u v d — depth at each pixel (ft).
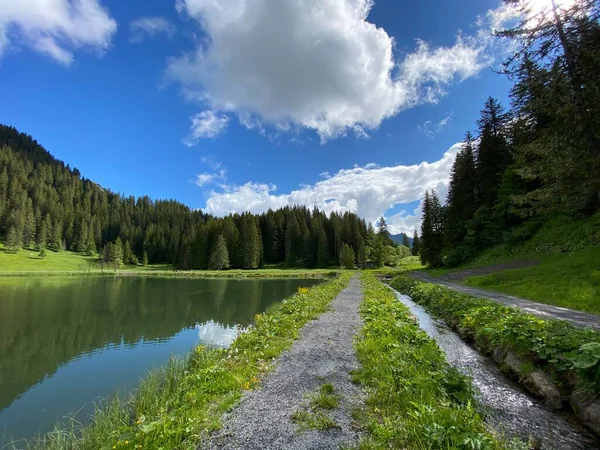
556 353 21.58
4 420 25.50
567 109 34.86
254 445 14.43
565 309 42.19
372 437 14.46
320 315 47.85
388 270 238.07
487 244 124.77
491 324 32.35
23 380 33.88
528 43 36.01
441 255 158.40
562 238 81.61
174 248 376.07
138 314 73.36
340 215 397.39
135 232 414.62
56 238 349.61
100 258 345.72
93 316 70.33
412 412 15.49
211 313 75.10
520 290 58.03
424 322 47.70
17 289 122.93
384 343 28.43
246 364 25.50
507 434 16.02
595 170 38.19
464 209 143.33
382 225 357.41
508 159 124.67
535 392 21.13
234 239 305.32
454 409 15.69
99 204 481.87
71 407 27.61
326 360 26.32
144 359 40.73
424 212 201.57
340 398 19.08
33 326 60.13
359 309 53.72
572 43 33.45
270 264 327.67
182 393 20.71
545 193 60.85
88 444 17.40
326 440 14.55
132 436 16.02
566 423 17.40
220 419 16.98
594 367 17.90
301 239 324.80
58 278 195.62
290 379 22.36
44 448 19.42
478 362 28.60
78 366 38.09
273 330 35.81
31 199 384.68
